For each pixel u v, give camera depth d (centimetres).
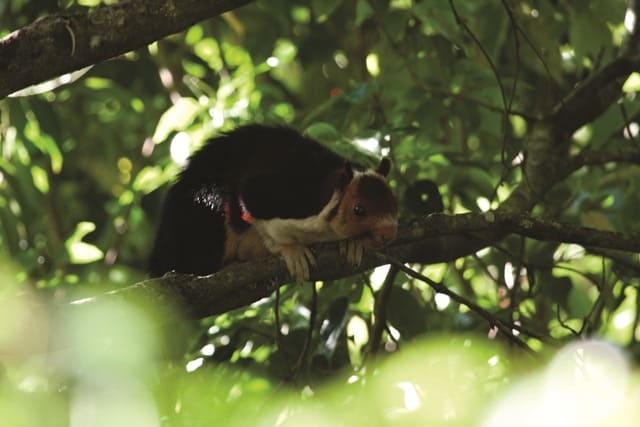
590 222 888
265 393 732
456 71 909
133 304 541
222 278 604
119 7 527
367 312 841
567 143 871
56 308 460
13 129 973
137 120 1195
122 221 1055
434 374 695
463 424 662
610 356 684
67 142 1181
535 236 653
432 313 821
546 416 532
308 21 1154
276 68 1240
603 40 909
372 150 786
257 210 704
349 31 1112
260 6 1091
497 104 886
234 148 779
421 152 823
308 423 616
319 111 862
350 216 679
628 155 830
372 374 709
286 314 805
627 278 859
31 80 511
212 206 763
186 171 791
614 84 878
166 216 792
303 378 716
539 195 791
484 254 931
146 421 414
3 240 975
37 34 507
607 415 485
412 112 889
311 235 696
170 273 588
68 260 838
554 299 830
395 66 958
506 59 1091
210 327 769
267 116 937
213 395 696
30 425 400
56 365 489
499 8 909
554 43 931
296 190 702
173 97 1071
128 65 1091
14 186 933
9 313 434
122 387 416
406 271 644
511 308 795
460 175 875
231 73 1156
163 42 1094
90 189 1200
